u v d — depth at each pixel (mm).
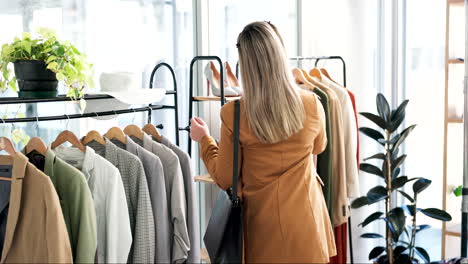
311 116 2176
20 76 2037
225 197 2266
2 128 2367
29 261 1890
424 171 3947
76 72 2047
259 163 2150
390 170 3477
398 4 3922
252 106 2090
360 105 3842
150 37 2959
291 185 2143
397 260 3547
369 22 3832
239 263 2150
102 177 2047
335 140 3133
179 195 2205
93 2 2674
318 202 2227
